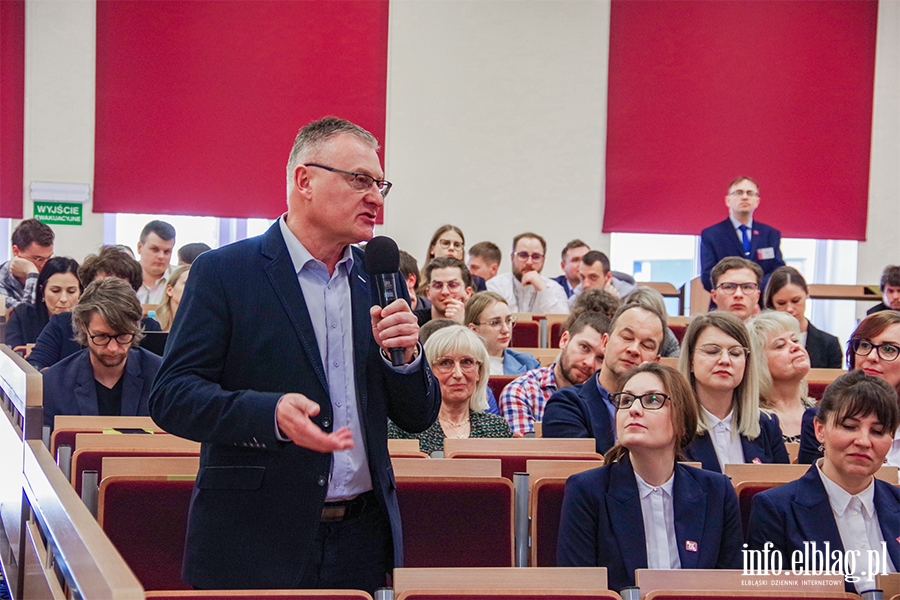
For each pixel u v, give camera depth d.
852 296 9.30
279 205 10.52
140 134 10.30
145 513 3.07
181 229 10.51
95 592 1.37
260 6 10.45
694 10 10.86
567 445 3.83
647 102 10.91
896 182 11.11
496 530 3.27
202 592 2.05
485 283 8.81
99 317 4.09
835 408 3.03
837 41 10.95
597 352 4.75
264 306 2.25
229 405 2.08
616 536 2.97
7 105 10.11
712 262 9.34
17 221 10.19
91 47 10.23
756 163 10.93
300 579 2.21
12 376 3.01
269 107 10.49
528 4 10.92
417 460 3.40
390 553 2.35
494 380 5.30
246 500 2.22
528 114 10.93
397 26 10.76
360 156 2.27
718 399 3.85
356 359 2.31
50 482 2.04
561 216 10.96
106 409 4.29
